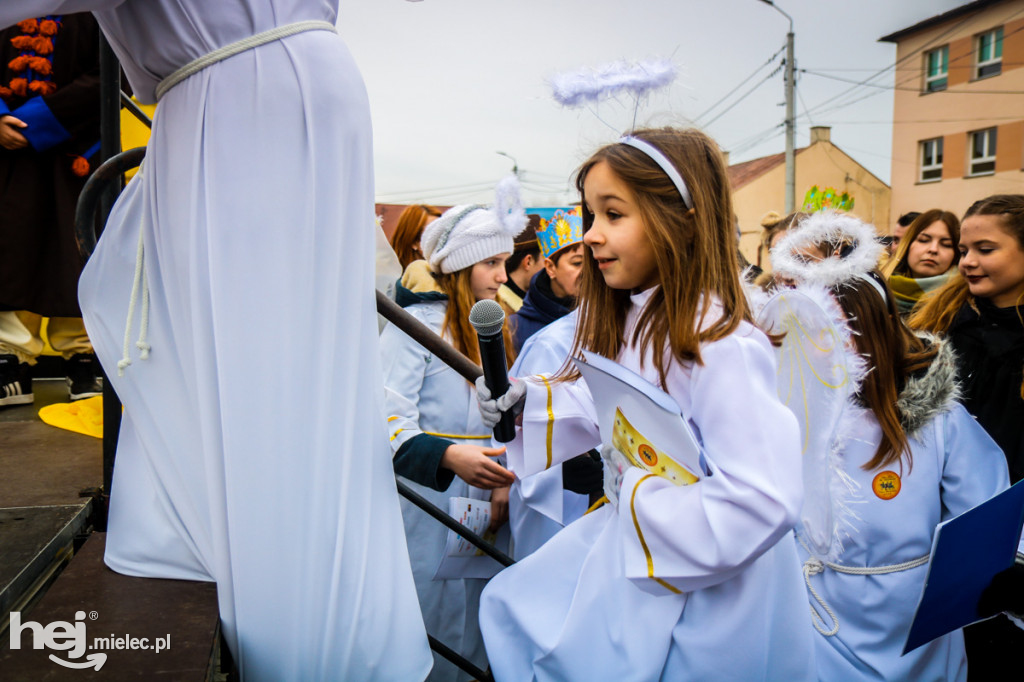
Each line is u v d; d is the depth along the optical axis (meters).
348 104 1.50
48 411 3.05
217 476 1.45
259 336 1.43
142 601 1.47
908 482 2.01
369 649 1.48
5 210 2.96
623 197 1.49
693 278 1.46
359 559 1.49
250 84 1.43
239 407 1.42
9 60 2.97
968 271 2.95
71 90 2.97
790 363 1.89
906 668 1.94
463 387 2.41
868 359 2.00
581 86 1.62
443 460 1.93
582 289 1.71
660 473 1.42
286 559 1.43
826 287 2.02
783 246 2.17
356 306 1.52
